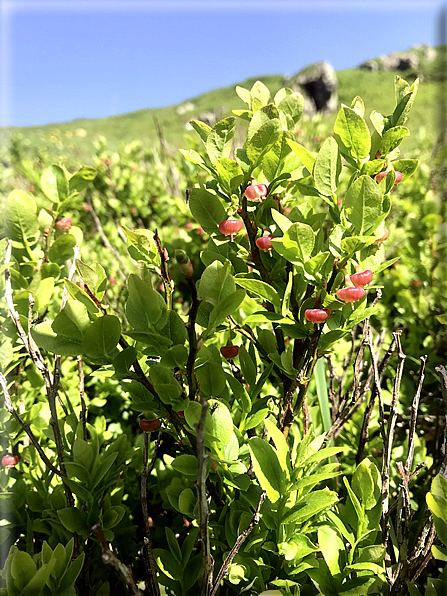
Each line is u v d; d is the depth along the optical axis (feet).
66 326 0.40
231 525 0.45
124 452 0.53
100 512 0.48
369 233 0.41
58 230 0.73
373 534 0.44
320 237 0.45
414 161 0.47
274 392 0.74
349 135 0.44
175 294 1.22
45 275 0.68
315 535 0.51
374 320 1.07
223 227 0.45
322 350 0.48
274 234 0.50
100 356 0.40
